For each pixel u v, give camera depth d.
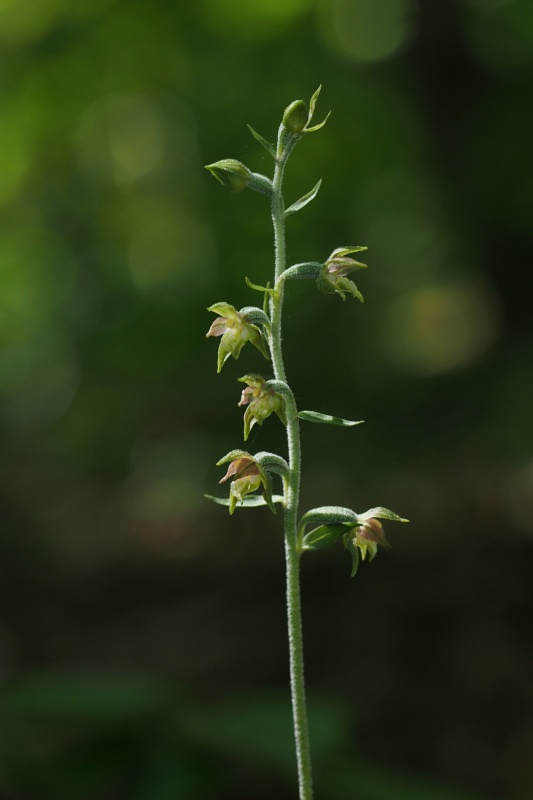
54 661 7.66
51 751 4.47
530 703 5.86
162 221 19.98
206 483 14.16
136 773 4.17
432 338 19.58
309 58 18.09
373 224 19.34
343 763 4.23
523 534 9.17
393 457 13.52
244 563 9.94
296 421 2.77
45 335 19.19
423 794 4.02
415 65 15.90
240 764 4.26
